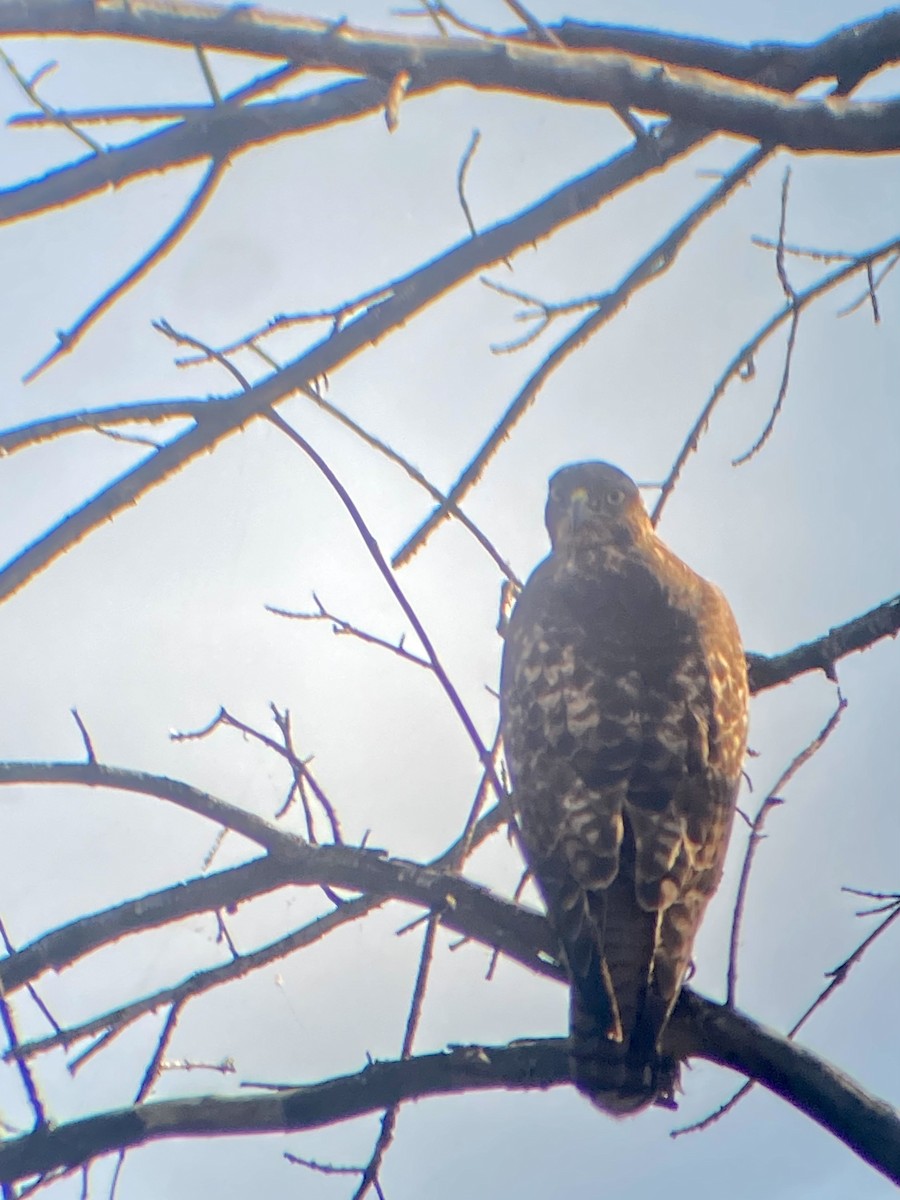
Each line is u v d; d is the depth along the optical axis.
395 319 7.27
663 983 8.49
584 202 7.41
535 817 9.56
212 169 6.58
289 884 9.02
